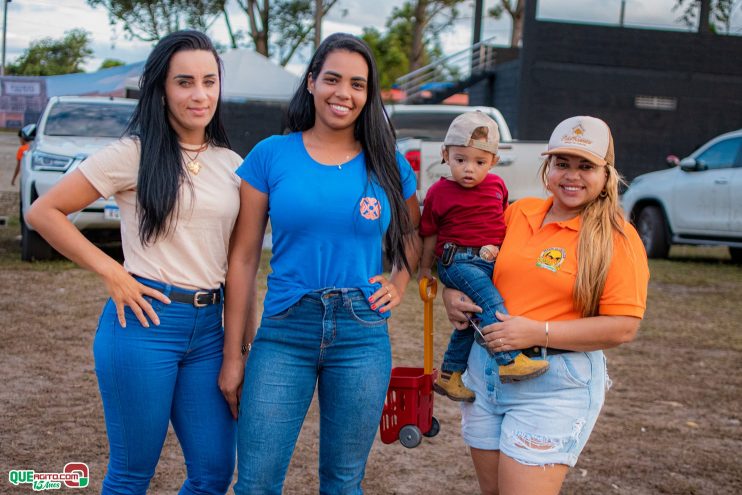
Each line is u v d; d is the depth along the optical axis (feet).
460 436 16.03
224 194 9.56
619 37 68.64
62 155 30.99
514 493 9.20
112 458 9.64
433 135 38.42
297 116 9.78
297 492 13.26
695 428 16.81
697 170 40.06
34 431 15.12
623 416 17.43
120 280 9.09
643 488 13.84
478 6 85.66
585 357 9.32
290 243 9.34
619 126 69.67
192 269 9.45
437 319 25.75
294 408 9.30
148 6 118.62
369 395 9.33
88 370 19.02
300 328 9.22
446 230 10.39
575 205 9.41
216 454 9.82
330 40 9.44
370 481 13.80
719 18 71.97
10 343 20.99
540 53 68.44
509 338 9.15
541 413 9.19
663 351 23.04
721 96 69.82
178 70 9.29
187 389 9.73
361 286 9.30
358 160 9.53
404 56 142.51
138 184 9.24
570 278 9.29
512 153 31.19
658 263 41.11
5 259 33.27
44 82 97.45
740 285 34.76
